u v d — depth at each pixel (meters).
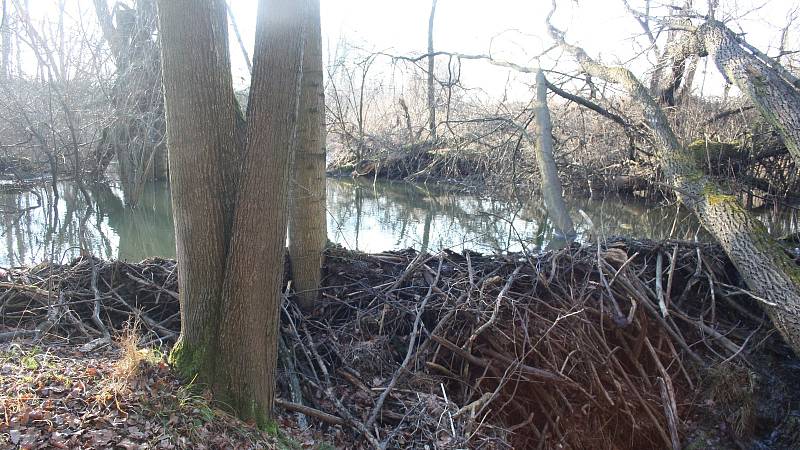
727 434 5.92
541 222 13.95
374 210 16.06
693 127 14.84
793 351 6.61
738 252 6.99
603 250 7.22
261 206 3.89
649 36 14.24
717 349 6.66
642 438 6.02
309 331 5.97
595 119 15.80
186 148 3.95
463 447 4.41
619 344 6.57
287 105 3.88
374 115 24.25
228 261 3.98
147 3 14.77
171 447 3.38
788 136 8.35
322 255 6.43
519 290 6.67
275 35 3.80
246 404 4.05
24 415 3.26
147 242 12.05
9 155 17.72
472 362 5.89
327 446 4.29
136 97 15.41
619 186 16.08
